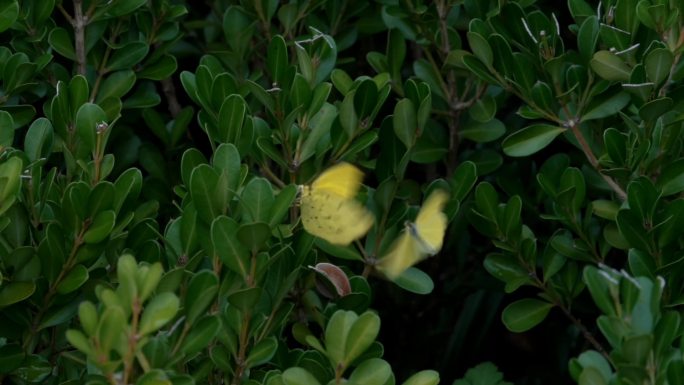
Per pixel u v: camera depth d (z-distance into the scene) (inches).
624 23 28.8
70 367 27.2
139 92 31.8
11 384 26.9
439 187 28.9
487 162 31.9
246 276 25.4
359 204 26.3
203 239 25.8
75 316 27.2
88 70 31.8
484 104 31.2
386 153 28.4
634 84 27.8
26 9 30.7
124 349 23.7
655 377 23.9
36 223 27.1
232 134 27.5
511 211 29.0
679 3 27.9
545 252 29.4
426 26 31.2
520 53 29.1
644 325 23.8
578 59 30.0
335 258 30.7
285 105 28.2
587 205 29.6
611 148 28.0
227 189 25.7
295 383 24.8
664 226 27.1
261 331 26.4
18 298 25.9
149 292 23.7
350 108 28.1
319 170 28.5
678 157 28.5
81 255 26.3
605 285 24.1
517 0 30.4
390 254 27.7
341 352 24.6
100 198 26.1
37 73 31.0
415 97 28.3
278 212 25.7
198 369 25.9
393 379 25.3
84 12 31.2
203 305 24.8
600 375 23.6
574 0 29.8
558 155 30.7
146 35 31.6
